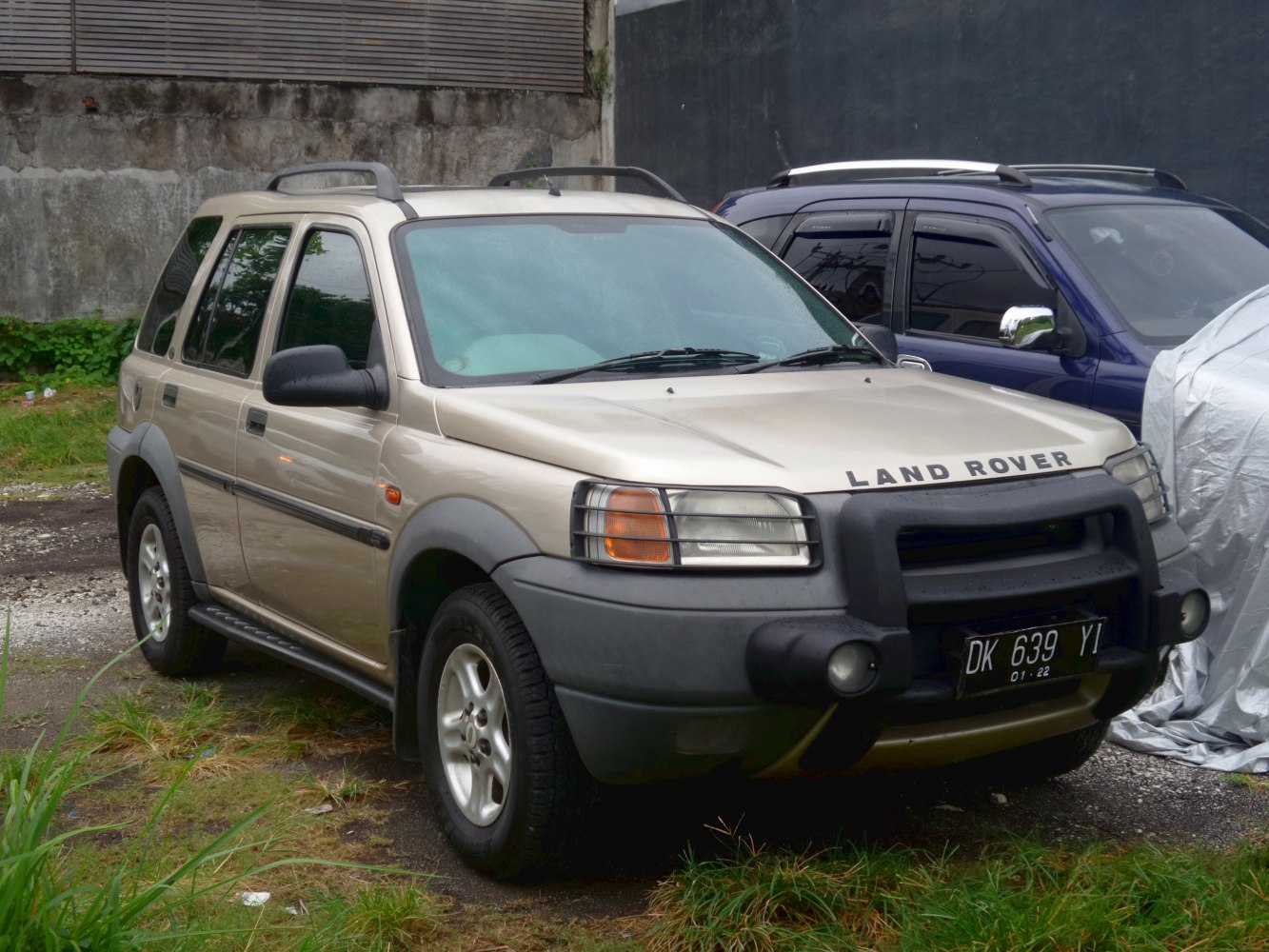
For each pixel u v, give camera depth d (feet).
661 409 12.62
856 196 23.53
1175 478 16.30
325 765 15.26
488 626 11.96
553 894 12.09
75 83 46.93
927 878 11.50
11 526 29.86
